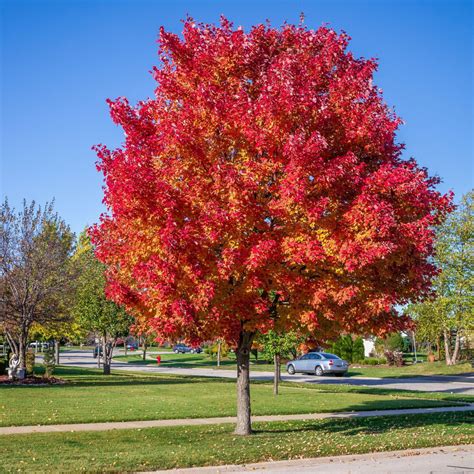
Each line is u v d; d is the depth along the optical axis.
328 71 13.66
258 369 49.28
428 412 19.81
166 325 11.88
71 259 36.91
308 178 11.72
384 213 11.31
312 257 11.09
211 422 16.86
